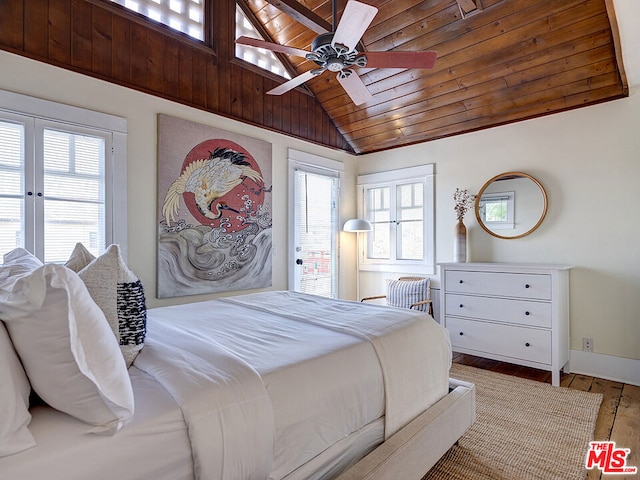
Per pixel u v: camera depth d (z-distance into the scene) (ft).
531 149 11.17
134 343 3.96
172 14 10.19
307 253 13.70
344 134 15.03
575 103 10.32
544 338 9.49
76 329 2.80
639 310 9.42
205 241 10.47
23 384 2.77
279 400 3.83
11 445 2.51
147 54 9.43
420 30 10.23
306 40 11.93
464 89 11.29
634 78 9.09
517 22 9.14
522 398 8.57
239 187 11.35
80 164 8.36
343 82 8.16
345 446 4.51
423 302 11.71
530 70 10.03
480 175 12.23
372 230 15.37
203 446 3.13
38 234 7.79
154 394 3.36
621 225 9.68
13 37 7.47
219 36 10.98
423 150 13.73
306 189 13.71
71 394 2.81
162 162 9.60
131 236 9.09
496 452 6.41
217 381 3.58
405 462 4.75
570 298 10.44
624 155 9.63
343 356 4.73
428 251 13.50
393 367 5.24
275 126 12.47
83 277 3.75
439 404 5.98
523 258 11.29
